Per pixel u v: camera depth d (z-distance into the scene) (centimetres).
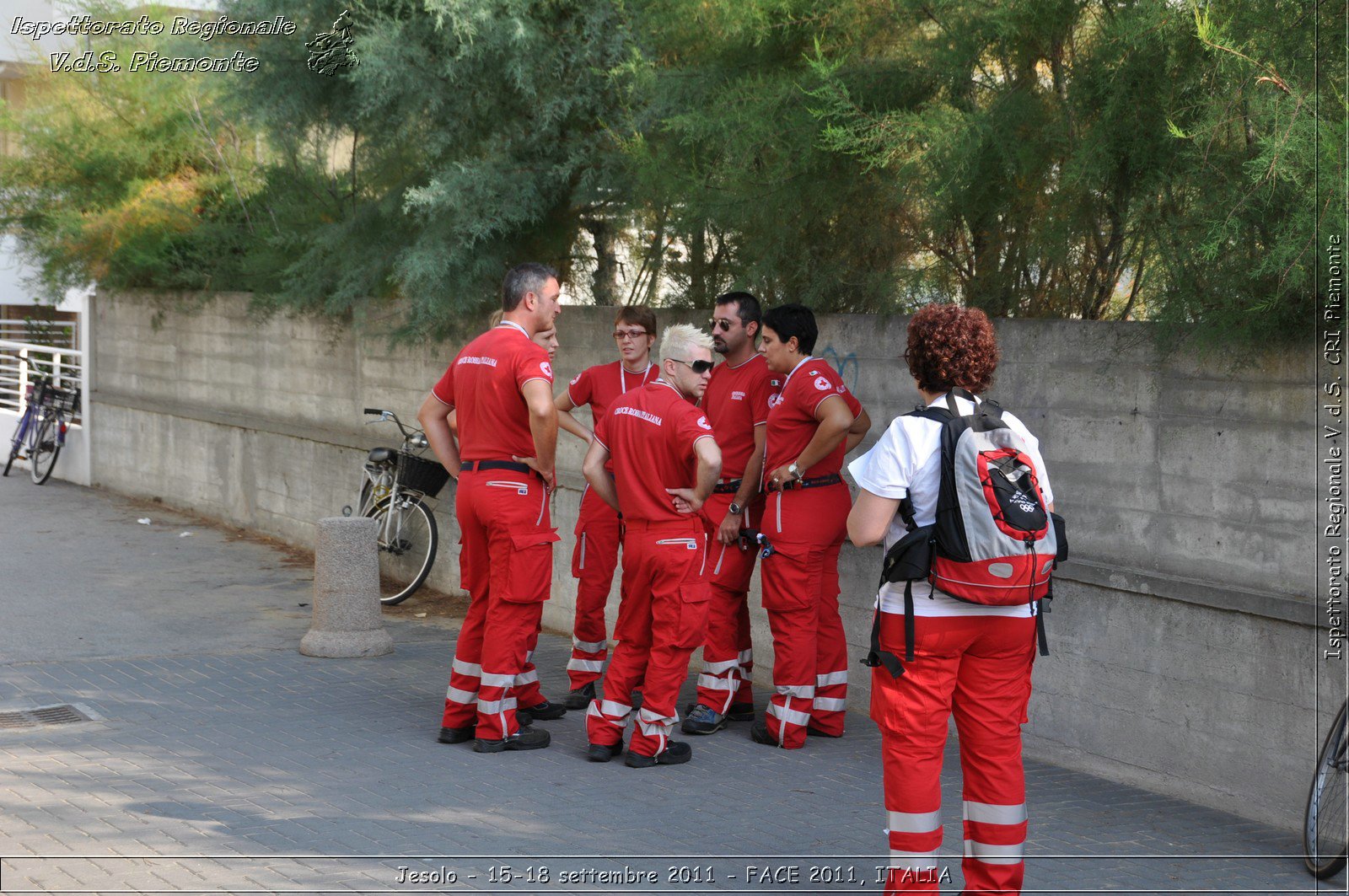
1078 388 595
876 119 601
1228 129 498
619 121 828
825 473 636
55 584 1033
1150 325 562
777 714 638
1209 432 543
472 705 630
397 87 845
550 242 941
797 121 651
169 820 505
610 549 709
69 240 1459
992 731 407
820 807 543
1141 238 578
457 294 902
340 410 1171
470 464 617
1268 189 469
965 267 689
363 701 709
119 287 1535
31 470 1730
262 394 1299
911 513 396
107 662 783
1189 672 550
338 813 521
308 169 1203
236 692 720
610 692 607
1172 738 558
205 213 1445
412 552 1033
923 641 397
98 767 573
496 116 878
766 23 672
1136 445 572
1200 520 548
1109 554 586
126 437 1563
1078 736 599
